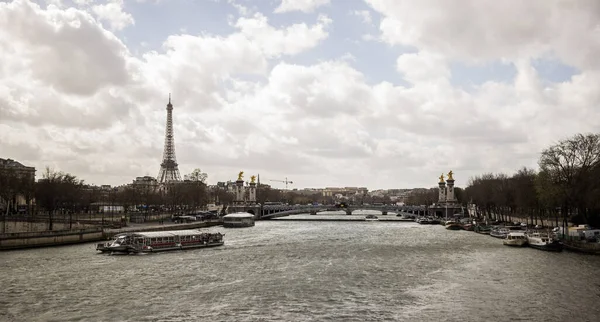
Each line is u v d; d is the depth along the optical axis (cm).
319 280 11288
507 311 8631
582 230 16812
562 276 11556
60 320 8119
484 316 8344
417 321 8088
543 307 8869
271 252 16238
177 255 15362
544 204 19438
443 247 17788
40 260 13762
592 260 13850
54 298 9481
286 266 13250
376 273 12181
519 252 15988
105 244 15825
